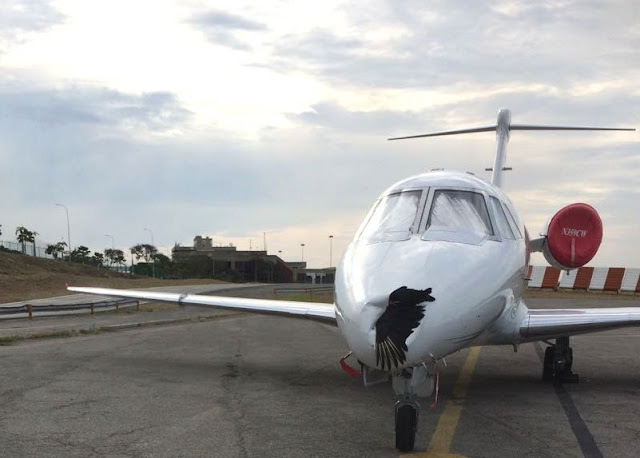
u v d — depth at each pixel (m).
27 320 19.98
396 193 7.71
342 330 6.07
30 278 46.97
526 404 7.58
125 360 10.68
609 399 7.90
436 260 6.11
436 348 5.52
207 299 10.57
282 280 123.88
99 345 12.85
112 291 12.15
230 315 23.11
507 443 5.79
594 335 16.84
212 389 8.21
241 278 109.69
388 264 6.07
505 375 9.91
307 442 5.72
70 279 51.09
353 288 5.89
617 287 37.81
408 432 5.45
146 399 7.48
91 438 5.75
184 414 6.74
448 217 7.08
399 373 5.57
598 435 6.07
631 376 9.78
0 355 11.12
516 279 7.36
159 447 5.49
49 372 9.27
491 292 6.36
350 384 8.74
